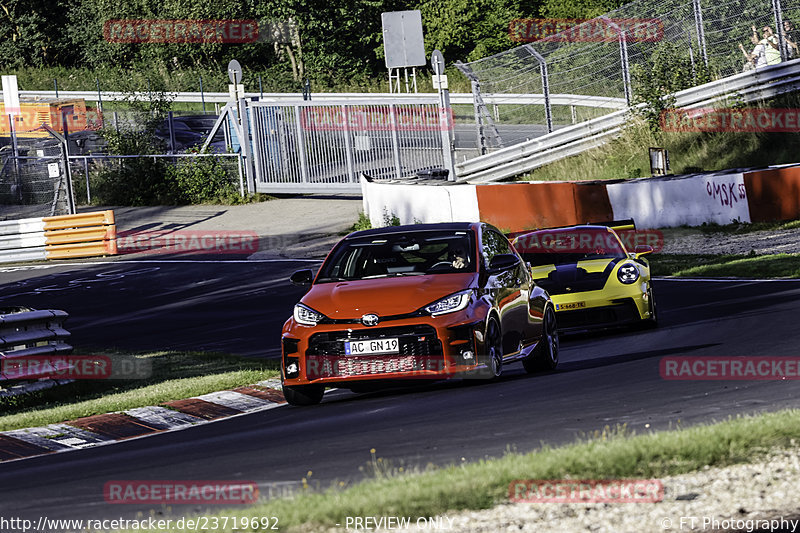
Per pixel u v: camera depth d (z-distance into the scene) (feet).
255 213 424.87
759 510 59.82
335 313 118.52
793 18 363.76
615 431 83.71
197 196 456.45
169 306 262.88
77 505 75.87
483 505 61.21
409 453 83.20
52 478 91.09
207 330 220.02
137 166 465.06
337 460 83.56
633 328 177.27
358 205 423.23
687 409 92.68
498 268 126.52
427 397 118.32
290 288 275.18
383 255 129.18
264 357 177.47
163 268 328.90
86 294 292.81
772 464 66.74
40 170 476.13
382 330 116.37
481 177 410.93
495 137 423.64
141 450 104.58
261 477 79.71
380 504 60.80
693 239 293.84
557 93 406.62
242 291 277.85
